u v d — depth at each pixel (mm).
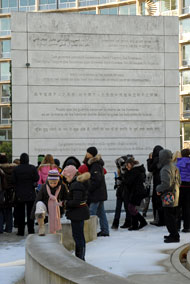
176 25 15797
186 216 10117
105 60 15391
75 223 6941
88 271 4953
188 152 10312
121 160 11039
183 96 50781
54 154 15023
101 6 55438
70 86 15195
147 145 15484
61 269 5055
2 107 57625
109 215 14000
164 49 15727
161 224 11266
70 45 15242
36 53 15102
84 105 15219
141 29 15617
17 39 15039
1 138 57312
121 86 15438
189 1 49781
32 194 10461
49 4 58375
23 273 6805
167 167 8734
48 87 15102
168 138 15633
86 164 9891
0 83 57781
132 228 10703
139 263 6984
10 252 8578
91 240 9289
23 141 14922
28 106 14992
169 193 8711
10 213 11172
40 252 6027
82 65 15281
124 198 10797
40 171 11125
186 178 10102
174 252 7629
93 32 15359
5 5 59344
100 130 15258
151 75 15617
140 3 52312
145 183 12727
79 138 15148
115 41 15461
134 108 15477
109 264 6957
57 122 15078
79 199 6805
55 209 8078
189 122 50312
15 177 10414
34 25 15109
